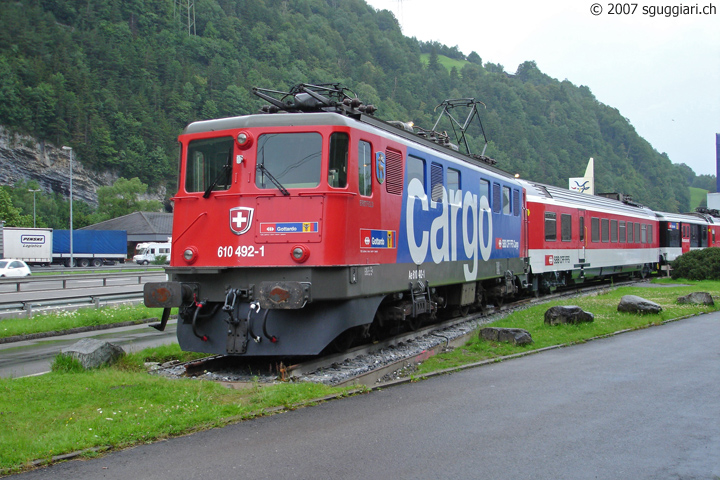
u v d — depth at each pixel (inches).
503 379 336.8
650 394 301.6
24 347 507.5
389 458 210.1
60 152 4453.7
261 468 201.2
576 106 6993.1
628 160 6515.8
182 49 5689.0
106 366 363.6
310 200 352.2
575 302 705.0
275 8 6870.1
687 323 565.6
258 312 356.8
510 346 435.2
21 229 2231.8
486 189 605.3
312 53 6186.0
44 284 1238.9
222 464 205.2
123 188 3964.1
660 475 195.9
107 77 5182.1
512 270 682.2
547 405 280.8
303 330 354.3
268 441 228.1
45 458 208.4
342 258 351.6
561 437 233.8
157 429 236.5
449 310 620.1
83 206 4175.7
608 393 303.6
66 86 4803.2
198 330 370.9
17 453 210.7
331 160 356.8
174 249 378.3
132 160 4709.6
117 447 221.5
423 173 465.1
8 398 282.7
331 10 7691.9
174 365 392.8
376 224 388.8
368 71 5797.2
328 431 240.4
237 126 367.9
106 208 3954.2
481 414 265.3
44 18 5388.8
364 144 378.3
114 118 4800.7
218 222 365.7
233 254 358.9
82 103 4717.0
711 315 628.7
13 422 247.9
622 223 1162.0
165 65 5487.2
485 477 193.3
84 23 5684.1
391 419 257.0
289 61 5915.4
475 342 457.1
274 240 353.1
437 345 455.5
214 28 6053.2
